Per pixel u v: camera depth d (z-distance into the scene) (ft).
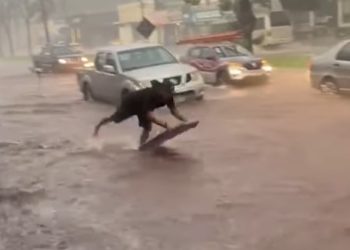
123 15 207.51
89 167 30.73
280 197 23.06
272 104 48.37
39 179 28.84
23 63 178.19
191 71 52.06
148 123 34.60
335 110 43.27
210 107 49.24
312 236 18.76
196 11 167.43
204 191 24.67
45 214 23.12
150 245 18.95
